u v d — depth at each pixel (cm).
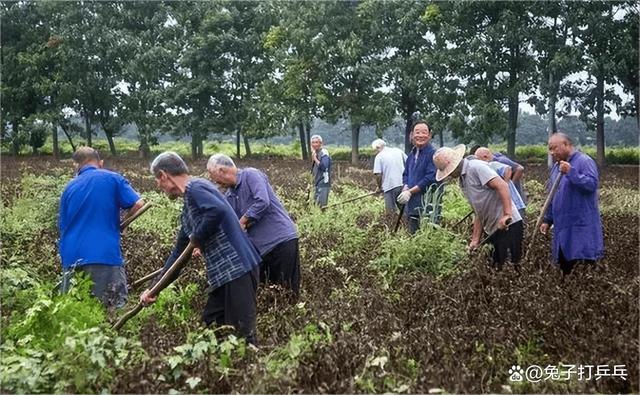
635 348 511
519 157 4334
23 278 662
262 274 733
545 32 3625
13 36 5081
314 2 4228
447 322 593
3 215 1144
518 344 547
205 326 579
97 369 484
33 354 514
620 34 3516
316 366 485
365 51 4178
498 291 635
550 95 3641
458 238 843
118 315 640
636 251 891
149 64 4719
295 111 4341
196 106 4788
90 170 719
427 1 4100
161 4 4916
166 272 589
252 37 4675
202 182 579
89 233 696
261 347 518
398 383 472
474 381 487
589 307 612
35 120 4856
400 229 991
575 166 762
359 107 4184
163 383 484
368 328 553
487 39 3794
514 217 785
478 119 3700
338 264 846
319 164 1509
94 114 5084
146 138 4853
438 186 961
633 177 2747
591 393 479
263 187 706
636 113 3700
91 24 4906
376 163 1333
